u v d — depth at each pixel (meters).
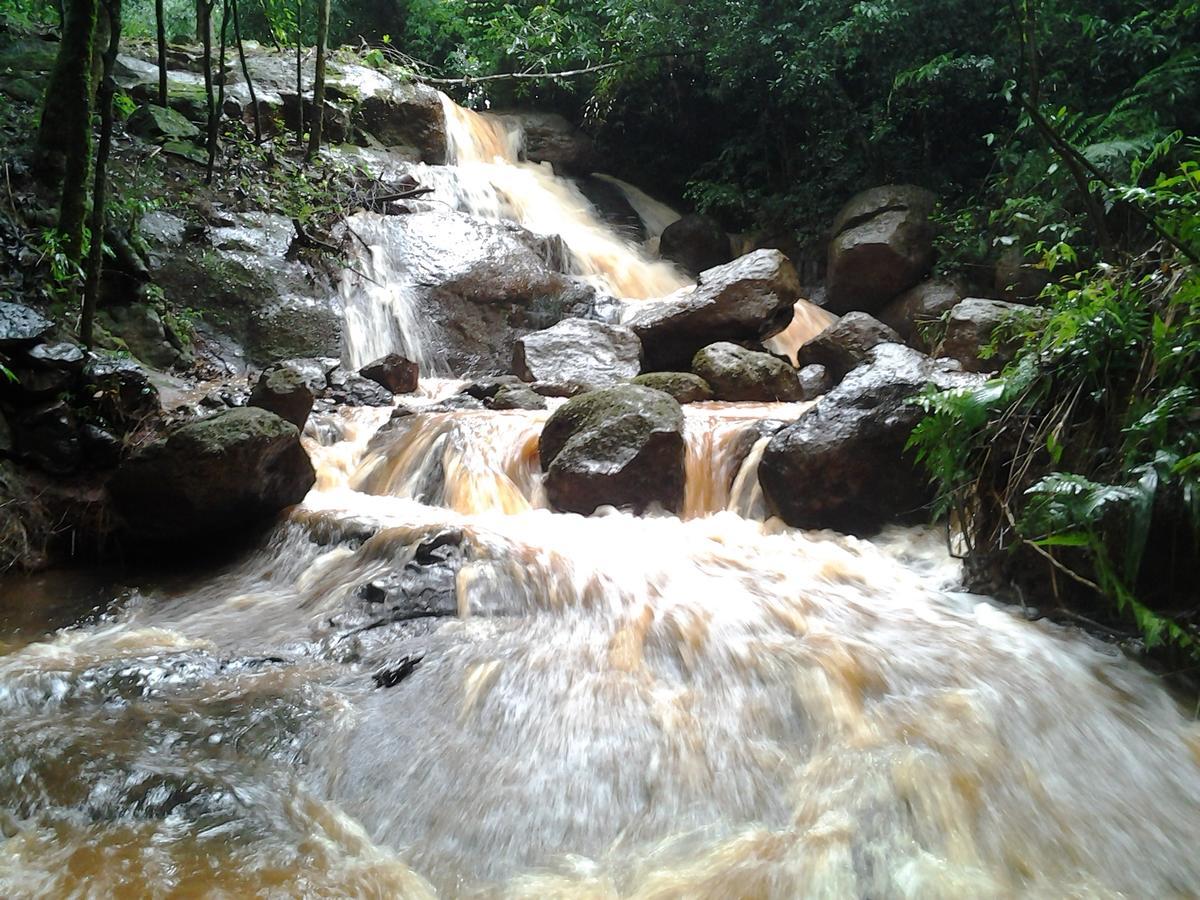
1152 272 4.46
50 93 8.23
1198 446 3.62
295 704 3.66
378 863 2.89
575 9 15.83
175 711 3.61
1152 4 9.86
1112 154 8.38
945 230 11.30
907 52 11.84
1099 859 2.85
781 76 13.09
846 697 3.56
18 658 4.17
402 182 11.75
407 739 3.47
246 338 8.86
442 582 4.51
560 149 16.02
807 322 10.98
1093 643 3.99
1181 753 3.32
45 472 5.58
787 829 2.97
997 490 4.58
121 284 8.18
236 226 9.63
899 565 5.06
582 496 5.82
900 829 2.93
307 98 12.21
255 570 5.36
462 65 16.17
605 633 4.18
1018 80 4.62
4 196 7.86
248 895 2.68
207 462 5.25
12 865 2.80
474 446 6.40
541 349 8.66
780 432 5.67
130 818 3.01
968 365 8.10
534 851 2.97
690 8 13.70
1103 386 4.21
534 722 3.53
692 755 3.33
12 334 5.56
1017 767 3.19
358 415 7.51
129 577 5.40
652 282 12.71
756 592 4.50
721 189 14.08
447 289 10.11
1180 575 3.83
